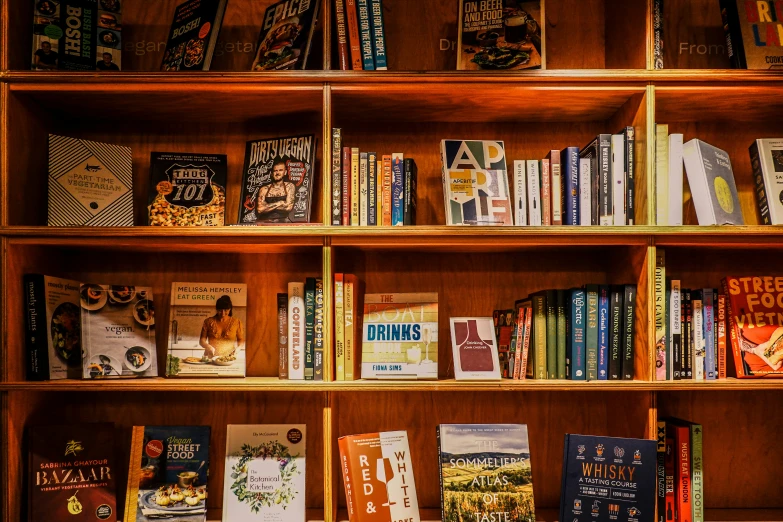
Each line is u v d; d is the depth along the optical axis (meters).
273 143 2.18
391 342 2.04
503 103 2.10
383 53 1.99
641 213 1.98
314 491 2.24
